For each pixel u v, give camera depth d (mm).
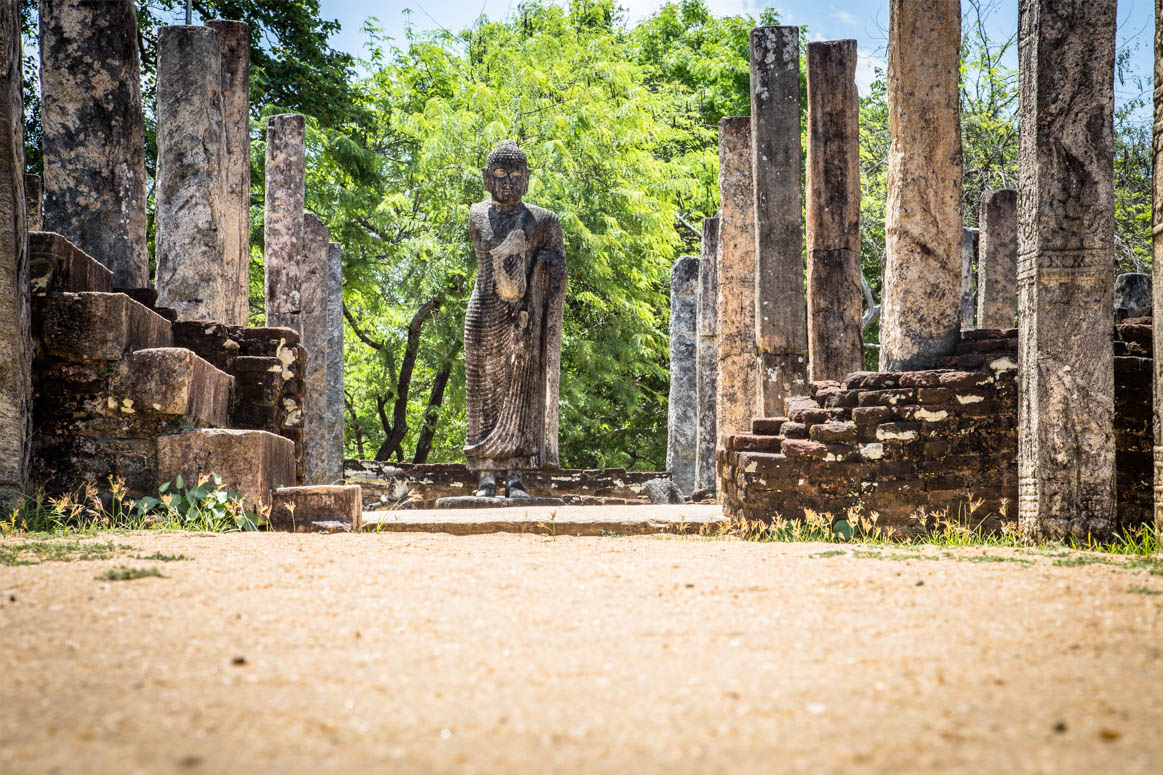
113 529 7816
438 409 26047
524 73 23859
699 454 18469
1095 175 8141
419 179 24266
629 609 4590
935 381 9086
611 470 18062
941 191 9875
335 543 7039
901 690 3352
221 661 3705
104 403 8625
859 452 9023
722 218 15578
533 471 16062
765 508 9062
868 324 24625
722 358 15477
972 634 4102
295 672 3570
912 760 2723
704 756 2766
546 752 2803
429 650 3879
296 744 2857
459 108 25156
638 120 24578
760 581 5254
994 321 17578
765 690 3355
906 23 9922
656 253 25984
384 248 25281
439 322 24203
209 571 5469
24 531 7590
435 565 5766
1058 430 8125
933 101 9891
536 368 14484
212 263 12141
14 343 8281
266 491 8742
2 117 8328
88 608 4477
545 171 23203
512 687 3406
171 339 10312
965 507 8953
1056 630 4160
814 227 12344
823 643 3975
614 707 3189
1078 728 2973
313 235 17719
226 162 12820
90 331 8594
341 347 20078
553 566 5770
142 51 22609
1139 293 15961
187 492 8391
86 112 11070
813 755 2768
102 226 11031
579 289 24828
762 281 12859
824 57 12430
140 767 2639
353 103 26219
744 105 29812
